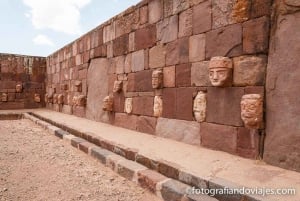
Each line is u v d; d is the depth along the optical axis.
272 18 3.67
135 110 6.82
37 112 12.66
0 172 4.18
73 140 6.26
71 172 4.30
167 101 5.64
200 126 4.79
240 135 4.05
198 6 4.86
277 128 3.55
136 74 6.80
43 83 15.51
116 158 4.54
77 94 10.84
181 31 5.27
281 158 3.47
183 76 5.20
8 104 14.44
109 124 8.15
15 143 6.42
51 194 3.39
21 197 3.27
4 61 14.33
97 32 9.04
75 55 11.04
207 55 4.66
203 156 4.07
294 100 3.36
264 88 3.75
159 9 5.91
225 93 4.30
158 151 4.45
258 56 3.82
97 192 3.49
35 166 4.58
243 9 4.00
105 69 8.53
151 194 3.46
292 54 3.40
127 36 7.22
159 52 5.91
